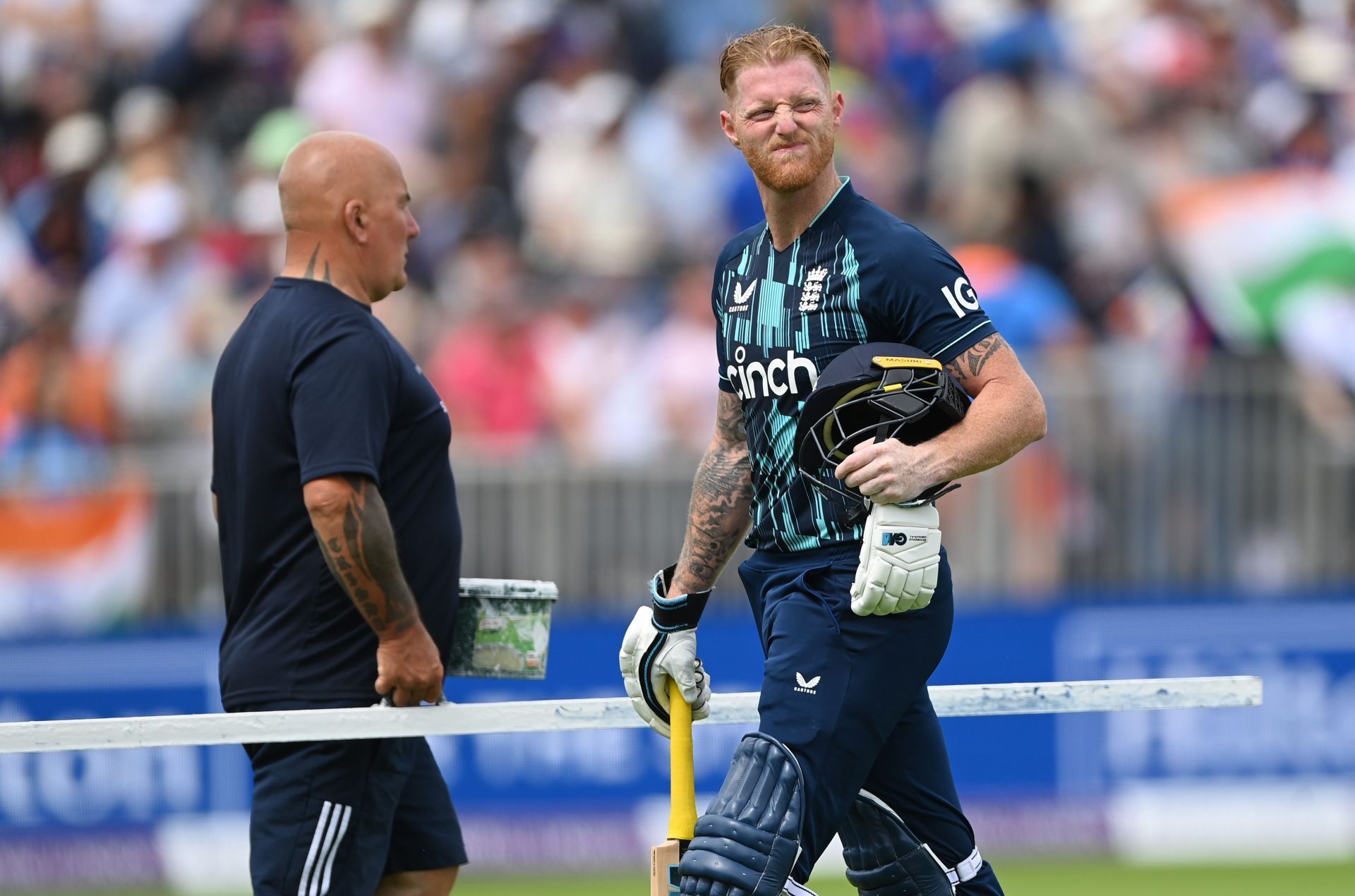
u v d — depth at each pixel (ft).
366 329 45.93
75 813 88.07
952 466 38.88
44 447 105.70
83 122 124.77
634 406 110.01
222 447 47.34
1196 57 124.67
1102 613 92.48
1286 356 110.01
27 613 91.56
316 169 46.88
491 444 99.40
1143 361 98.63
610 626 91.97
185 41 127.54
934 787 44.83
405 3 127.95
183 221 115.44
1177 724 92.43
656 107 124.36
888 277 40.27
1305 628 93.04
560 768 90.63
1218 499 94.89
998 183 119.14
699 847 39.81
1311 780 92.68
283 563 46.26
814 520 41.81
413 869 50.39
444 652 48.42
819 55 41.29
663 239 120.26
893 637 41.04
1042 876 87.56
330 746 45.52
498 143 124.26
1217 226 118.21
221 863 88.33
